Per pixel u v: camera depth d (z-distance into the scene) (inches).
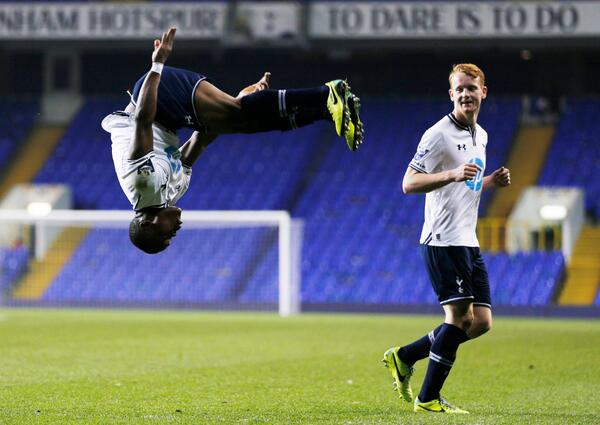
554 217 2401.6
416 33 2485.2
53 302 2586.1
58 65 3100.4
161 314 2153.1
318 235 2650.1
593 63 2886.3
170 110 565.6
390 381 863.1
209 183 2886.3
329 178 2842.0
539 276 2330.2
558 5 2422.5
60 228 2736.2
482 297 677.3
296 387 813.9
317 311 2380.7
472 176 621.0
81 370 935.7
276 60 2989.7
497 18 2447.1
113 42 2605.8
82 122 3073.3
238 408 679.7
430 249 671.8
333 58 2960.1
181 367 971.3
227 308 2472.9
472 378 895.1
